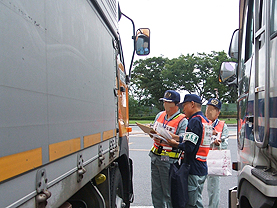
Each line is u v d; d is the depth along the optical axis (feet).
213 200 13.93
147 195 18.62
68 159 5.55
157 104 158.92
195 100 11.07
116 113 10.53
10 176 3.60
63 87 5.43
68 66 5.74
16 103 3.82
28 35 4.20
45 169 4.55
